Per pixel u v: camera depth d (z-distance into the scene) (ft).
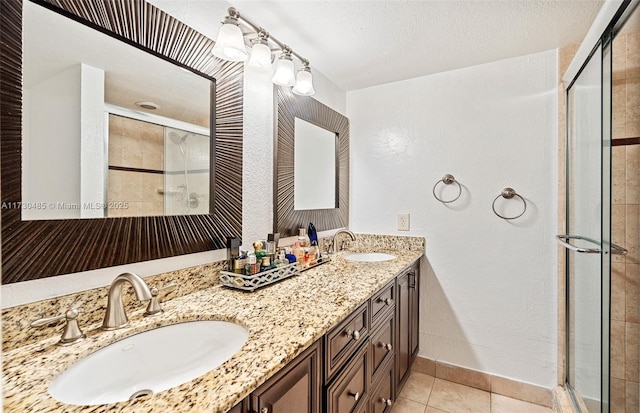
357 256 7.27
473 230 6.75
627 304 5.21
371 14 4.88
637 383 5.14
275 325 3.08
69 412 1.91
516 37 5.57
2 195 2.50
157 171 3.66
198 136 4.13
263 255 4.60
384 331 4.98
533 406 6.07
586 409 5.04
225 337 3.24
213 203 4.33
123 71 3.33
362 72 7.04
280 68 4.69
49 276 2.77
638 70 5.06
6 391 2.11
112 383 2.72
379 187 7.82
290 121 5.89
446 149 7.02
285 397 2.68
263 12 4.82
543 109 6.11
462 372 6.81
